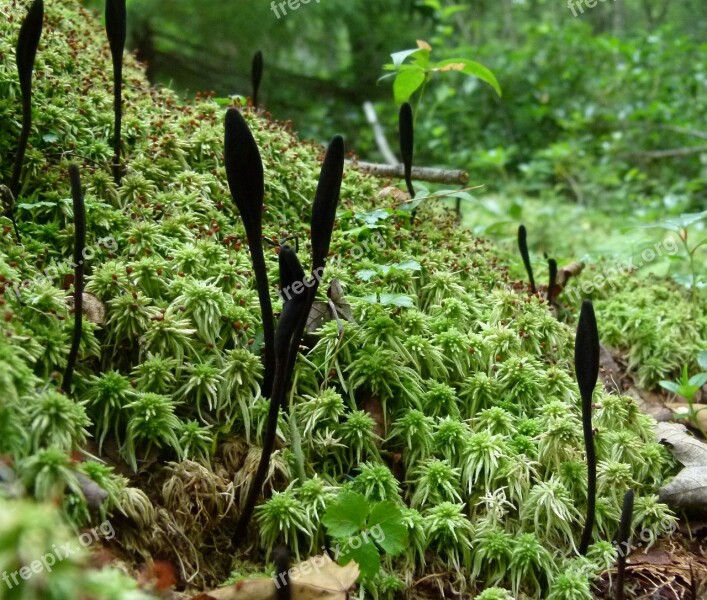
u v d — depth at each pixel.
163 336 2.30
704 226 6.56
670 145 8.96
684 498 2.45
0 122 2.79
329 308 2.59
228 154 1.86
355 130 9.17
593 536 2.34
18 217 2.61
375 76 9.11
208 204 2.91
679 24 12.59
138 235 2.63
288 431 2.28
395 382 2.46
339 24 8.58
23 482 1.74
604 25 13.11
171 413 2.16
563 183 8.20
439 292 2.91
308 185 3.28
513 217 5.89
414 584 2.14
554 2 12.70
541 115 9.11
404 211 3.24
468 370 2.69
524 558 2.16
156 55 7.47
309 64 9.95
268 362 2.25
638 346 3.49
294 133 3.70
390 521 1.99
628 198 7.66
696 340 3.57
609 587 2.20
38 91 2.96
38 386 2.02
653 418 2.92
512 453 2.39
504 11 11.94
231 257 2.73
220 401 2.27
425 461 2.35
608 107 9.34
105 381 2.13
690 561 2.31
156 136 3.10
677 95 9.05
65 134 2.91
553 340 2.96
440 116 9.31
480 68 3.42
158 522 2.01
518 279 3.92
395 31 8.98
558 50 9.97
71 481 1.76
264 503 2.15
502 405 2.59
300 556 2.11
